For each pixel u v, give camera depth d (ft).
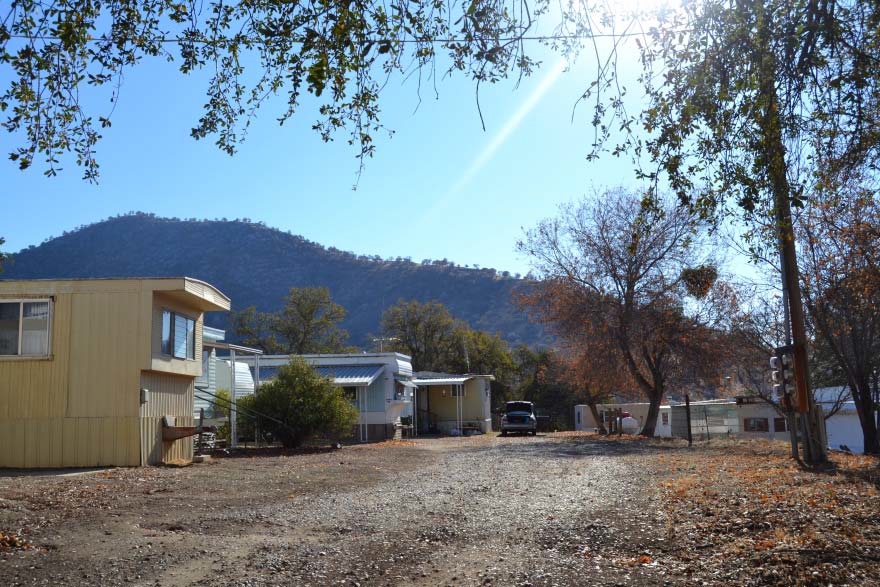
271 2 24.11
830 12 25.58
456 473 56.59
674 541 27.89
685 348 108.78
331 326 228.02
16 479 47.29
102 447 58.90
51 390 59.11
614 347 113.60
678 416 140.67
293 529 31.71
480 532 31.24
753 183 26.84
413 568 25.16
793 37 25.71
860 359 77.77
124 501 37.73
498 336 236.63
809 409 56.39
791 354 57.21
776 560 23.29
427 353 231.50
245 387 115.85
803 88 26.68
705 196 27.61
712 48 26.99
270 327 222.89
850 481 41.09
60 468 57.57
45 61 23.76
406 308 234.79
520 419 140.56
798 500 34.09
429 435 150.10
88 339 59.72
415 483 49.52
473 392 164.55
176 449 66.33
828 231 63.05
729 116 26.86
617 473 53.78
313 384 87.66
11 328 59.41
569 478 51.47
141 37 25.13
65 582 22.75
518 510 36.83
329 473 55.62
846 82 25.93
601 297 113.50
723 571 23.13
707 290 101.45
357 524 33.04
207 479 49.55
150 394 61.77
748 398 103.35
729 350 106.11
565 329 116.57
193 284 63.36
